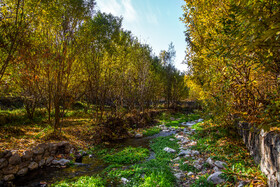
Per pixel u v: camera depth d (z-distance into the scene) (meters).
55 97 10.84
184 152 8.62
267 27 2.46
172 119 24.48
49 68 10.44
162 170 6.54
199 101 11.71
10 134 9.84
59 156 8.66
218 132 10.10
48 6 9.28
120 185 5.92
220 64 7.00
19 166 6.67
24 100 16.03
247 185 4.54
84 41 11.62
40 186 5.98
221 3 6.10
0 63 8.24
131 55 18.41
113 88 16.66
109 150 10.87
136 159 8.72
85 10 11.12
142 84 20.19
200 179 5.50
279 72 3.56
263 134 4.88
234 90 7.38
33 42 8.99
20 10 7.90
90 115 21.00
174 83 33.22
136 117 19.50
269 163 4.33
